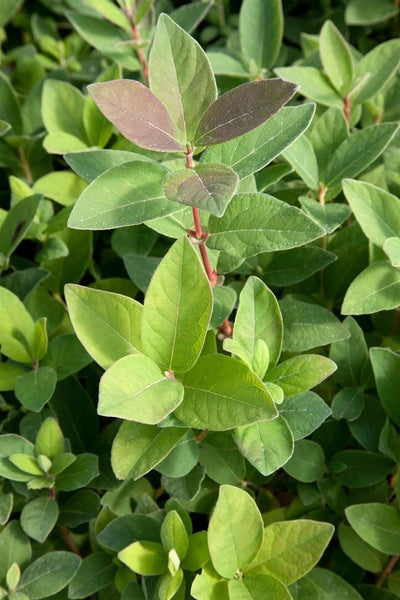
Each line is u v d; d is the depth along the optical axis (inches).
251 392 10.2
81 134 16.7
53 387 12.5
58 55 21.2
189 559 11.3
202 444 12.7
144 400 10.1
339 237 14.4
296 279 13.7
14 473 12.2
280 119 11.5
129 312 10.7
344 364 13.3
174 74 10.5
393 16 21.2
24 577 12.0
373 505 11.9
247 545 10.8
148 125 10.2
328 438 13.3
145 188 10.8
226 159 11.5
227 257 12.4
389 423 12.8
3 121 16.3
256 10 17.7
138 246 15.3
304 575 11.9
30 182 17.5
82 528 13.5
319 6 22.0
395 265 11.9
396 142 15.9
